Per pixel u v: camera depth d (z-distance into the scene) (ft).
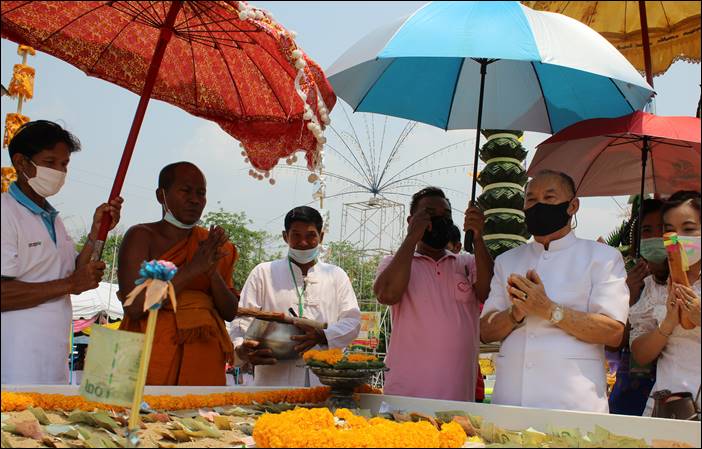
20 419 9.04
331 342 14.56
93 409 10.02
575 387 10.49
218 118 14.93
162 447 8.39
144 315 12.71
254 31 11.84
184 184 13.32
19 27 12.68
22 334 10.94
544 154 15.88
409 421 9.84
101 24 13.17
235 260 14.40
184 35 13.12
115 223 12.23
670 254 10.25
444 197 13.91
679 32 17.85
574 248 11.27
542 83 15.83
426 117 16.90
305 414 9.21
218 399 11.60
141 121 12.40
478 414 10.50
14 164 11.35
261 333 14.51
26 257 11.13
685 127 13.23
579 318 10.43
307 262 16.10
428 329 13.29
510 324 11.05
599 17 18.67
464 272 13.85
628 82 11.69
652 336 10.84
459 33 11.46
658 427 8.87
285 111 14.24
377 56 11.59
